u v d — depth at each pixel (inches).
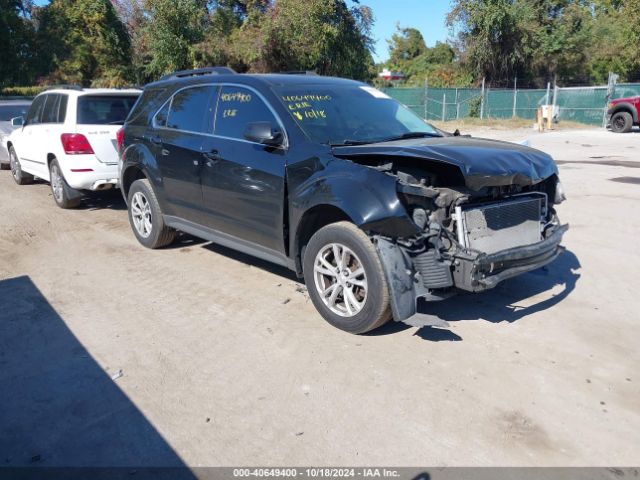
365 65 1120.8
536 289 214.1
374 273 162.4
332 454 122.4
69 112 325.4
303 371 155.6
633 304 199.6
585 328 180.7
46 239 288.5
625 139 770.2
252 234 206.2
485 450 123.0
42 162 364.2
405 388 146.3
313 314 192.2
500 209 171.5
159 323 187.6
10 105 511.2
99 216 336.5
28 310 199.2
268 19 983.6
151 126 255.0
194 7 995.3
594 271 233.5
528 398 141.8
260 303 202.7
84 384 151.3
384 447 124.3
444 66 1755.7
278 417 135.6
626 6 1531.7
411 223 153.6
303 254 186.7
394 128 210.2
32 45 1269.7
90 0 1238.9
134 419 135.9
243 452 123.7
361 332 173.3
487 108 1217.4
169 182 241.9
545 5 1401.3
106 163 326.3
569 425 131.3
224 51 1006.4
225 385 149.7
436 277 159.8
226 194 210.7
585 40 1456.7
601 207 341.7
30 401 143.8
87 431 131.7
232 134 211.0
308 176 178.9
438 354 163.6
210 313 194.9
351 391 145.5
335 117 201.5
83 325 186.7
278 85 205.9
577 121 1144.2
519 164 169.0
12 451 125.1
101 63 1277.1
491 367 156.4
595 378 151.1
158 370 157.8
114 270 240.7
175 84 250.1
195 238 289.9
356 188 163.5
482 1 1318.9
